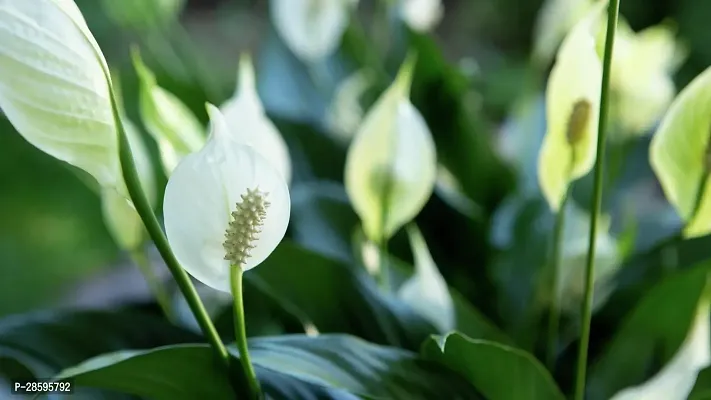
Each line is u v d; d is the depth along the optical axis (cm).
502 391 117
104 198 132
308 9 156
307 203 146
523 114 172
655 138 116
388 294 128
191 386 112
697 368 119
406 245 150
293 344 114
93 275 299
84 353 120
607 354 127
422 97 169
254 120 123
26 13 102
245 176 105
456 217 156
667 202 193
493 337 127
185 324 135
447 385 116
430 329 126
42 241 336
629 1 419
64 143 104
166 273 159
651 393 119
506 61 346
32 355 119
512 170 167
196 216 105
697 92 114
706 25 386
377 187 126
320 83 186
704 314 124
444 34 440
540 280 138
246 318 129
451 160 169
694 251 135
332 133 167
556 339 137
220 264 105
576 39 114
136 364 110
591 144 116
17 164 379
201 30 454
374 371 114
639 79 137
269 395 111
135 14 171
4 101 103
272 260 128
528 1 418
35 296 291
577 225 141
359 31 186
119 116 105
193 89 154
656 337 125
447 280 150
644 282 133
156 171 135
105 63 105
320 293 128
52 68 103
